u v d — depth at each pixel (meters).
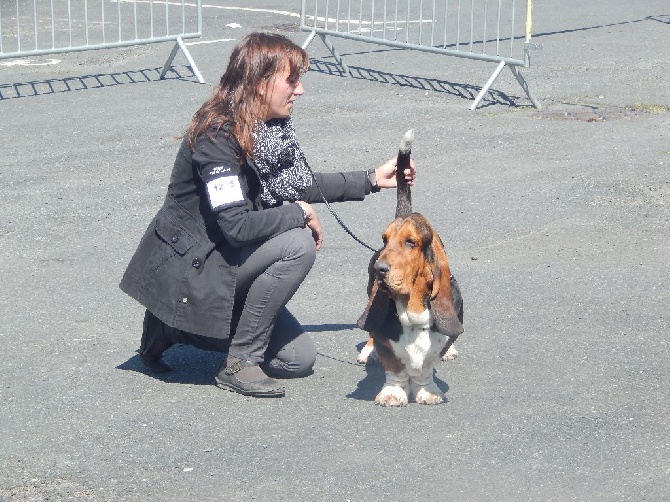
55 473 4.53
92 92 12.05
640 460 4.56
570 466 4.52
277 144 5.14
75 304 6.50
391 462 4.57
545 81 12.20
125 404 5.20
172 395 5.30
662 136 9.93
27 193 8.62
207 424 4.98
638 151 9.47
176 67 13.34
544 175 8.88
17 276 6.96
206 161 5.05
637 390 5.25
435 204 8.24
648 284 6.67
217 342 5.38
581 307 6.33
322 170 9.12
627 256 7.17
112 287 6.78
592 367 5.52
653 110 10.87
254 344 5.30
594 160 9.26
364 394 5.29
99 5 17.58
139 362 5.71
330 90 12.02
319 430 4.89
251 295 5.23
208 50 14.27
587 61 13.19
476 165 9.21
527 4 10.84
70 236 7.70
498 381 5.38
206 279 5.16
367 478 4.45
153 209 8.25
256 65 5.04
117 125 10.64
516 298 6.48
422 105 11.27
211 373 5.59
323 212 8.09
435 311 4.78
